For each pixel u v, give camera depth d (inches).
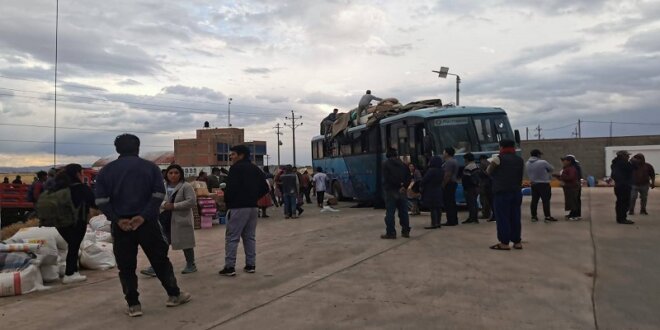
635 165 566.9
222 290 287.1
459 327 216.2
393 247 396.2
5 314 249.1
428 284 283.7
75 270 320.5
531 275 296.5
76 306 262.7
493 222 526.3
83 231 320.2
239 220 323.0
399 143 706.2
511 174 366.9
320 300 260.4
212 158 3026.6
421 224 537.0
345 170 909.8
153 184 248.1
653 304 243.3
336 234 492.4
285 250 411.8
